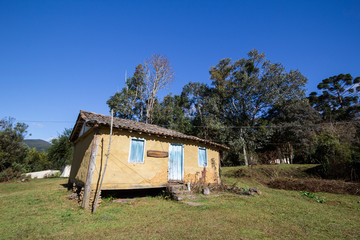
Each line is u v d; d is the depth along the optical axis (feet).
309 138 80.23
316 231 17.24
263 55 103.91
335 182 41.22
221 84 111.55
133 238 14.87
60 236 15.31
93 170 26.05
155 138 35.01
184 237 15.03
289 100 100.83
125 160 30.17
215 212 22.47
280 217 21.45
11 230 16.48
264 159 86.74
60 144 98.43
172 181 35.53
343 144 51.67
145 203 27.43
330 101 134.92
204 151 44.01
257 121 111.86
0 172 69.72
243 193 35.73
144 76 99.96
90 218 20.08
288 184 46.03
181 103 126.72
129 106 98.94
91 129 29.60
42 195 33.32
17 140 77.71
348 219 21.70
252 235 15.65
